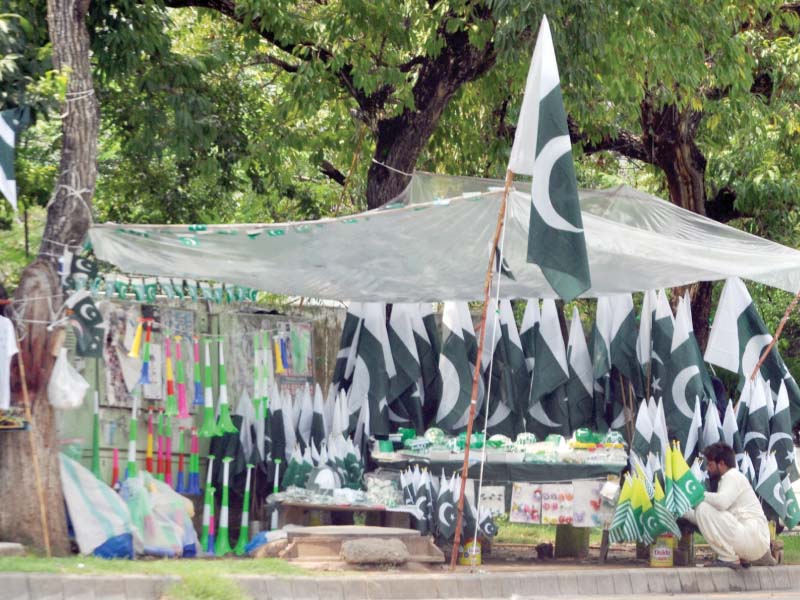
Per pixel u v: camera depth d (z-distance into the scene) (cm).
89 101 1853
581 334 2489
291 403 2388
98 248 1847
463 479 1933
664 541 2156
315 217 3534
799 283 2366
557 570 2006
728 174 3556
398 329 2509
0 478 1759
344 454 2292
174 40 3500
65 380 1781
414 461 2267
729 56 2883
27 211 2661
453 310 2481
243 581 1578
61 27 1848
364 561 1867
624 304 2472
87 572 1480
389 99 2788
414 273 2214
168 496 2033
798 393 2441
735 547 2091
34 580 1384
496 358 2498
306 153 3634
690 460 2333
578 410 2469
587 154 3609
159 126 2842
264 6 2638
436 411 2547
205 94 2975
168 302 2288
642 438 2217
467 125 3155
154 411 2202
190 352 2280
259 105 3256
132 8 2595
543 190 1770
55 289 1792
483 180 2308
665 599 1844
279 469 2289
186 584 1488
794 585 2158
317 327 2612
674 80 2931
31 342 1773
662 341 2398
